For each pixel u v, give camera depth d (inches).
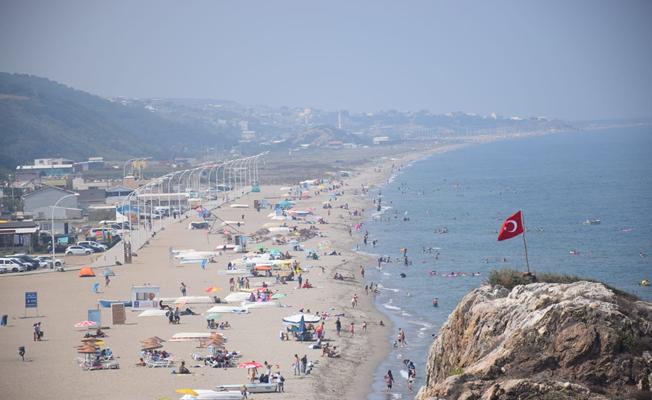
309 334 3565.5
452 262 5615.2
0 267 5497.1
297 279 5118.1
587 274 4933.6
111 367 3053.6
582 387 1530.5
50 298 4530.0
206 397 2645.2
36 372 3009.4
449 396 1609.3
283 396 2753.4
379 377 3031.5
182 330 3686.0
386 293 4645.7
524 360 1625.2
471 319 1865.2
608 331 1589.6
